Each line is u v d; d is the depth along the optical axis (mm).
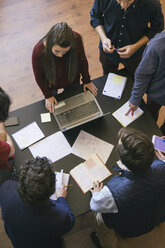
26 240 1313
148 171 1218
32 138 1756
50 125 1803
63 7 3430
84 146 1719
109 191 1272
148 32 1881
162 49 1417
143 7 1644
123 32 1853
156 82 1696
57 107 1790
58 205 1373
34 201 1165
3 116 1300
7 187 1354
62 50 1458
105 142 1725
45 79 1804
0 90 1308
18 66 3086
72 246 2123
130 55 1906
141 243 2113
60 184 1577
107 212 1370
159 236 2119
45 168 1213
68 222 1331
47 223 1251
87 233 2150
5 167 1550
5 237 2156
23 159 1698
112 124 1786
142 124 1775
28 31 3305
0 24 3379
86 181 1593
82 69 1830
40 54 1601
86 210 1520
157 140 1649
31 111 1859
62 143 1733
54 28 1408
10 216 1254
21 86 2965
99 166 1632
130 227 1455
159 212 1378
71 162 1674
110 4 1694
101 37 1943
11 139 1759
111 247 1878
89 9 3387
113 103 1864
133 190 1228
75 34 1631
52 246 1468
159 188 1249
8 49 3199
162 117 2691
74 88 1924
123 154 1180
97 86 1937
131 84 1937
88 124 1791
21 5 3500
